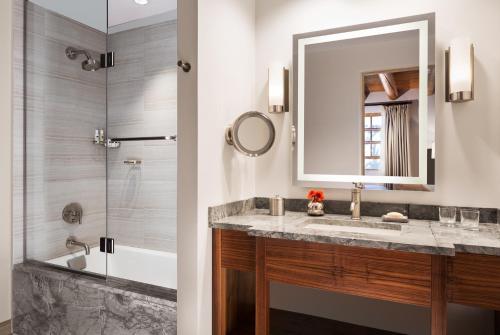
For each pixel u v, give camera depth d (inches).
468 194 70.1
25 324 93.3
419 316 73.0
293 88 85.1
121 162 128.6
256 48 90.0
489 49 68.4
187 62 69.2
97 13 117.3
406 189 74.3
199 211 69.0
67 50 109.5
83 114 115.0
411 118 73.9
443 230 63.2
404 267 55.3
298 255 62.7
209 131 71.9
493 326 67.1
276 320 81.4
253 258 68.7
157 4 112.1
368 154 77.9
